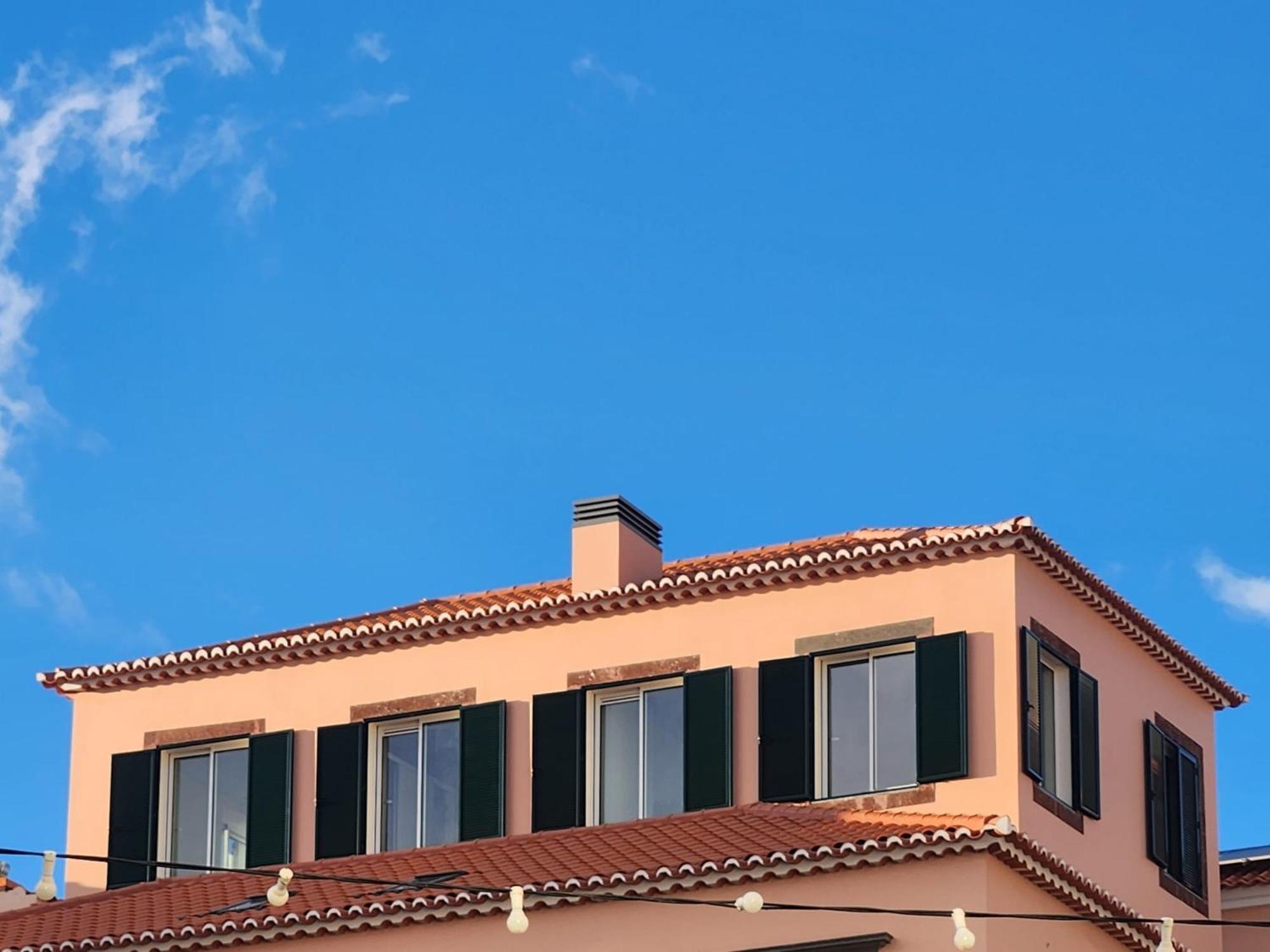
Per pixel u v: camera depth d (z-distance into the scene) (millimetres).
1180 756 35125
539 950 28906
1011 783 30344
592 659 33594
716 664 32719
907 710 31375
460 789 33750
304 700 35312
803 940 28047
